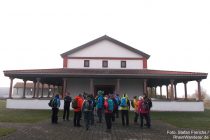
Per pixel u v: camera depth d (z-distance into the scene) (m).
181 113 23.22
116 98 15.80
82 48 30.53
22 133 10.77
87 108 12.26
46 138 9.75
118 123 15.45
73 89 29.11
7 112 21.36
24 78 28.28
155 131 12.09
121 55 30.48
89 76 25.69
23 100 25.89
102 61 30.34
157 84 34.62
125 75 25.50
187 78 25.91
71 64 30.09
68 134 10.79
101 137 10.23
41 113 21.17
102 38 30.72
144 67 30.17
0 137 9.65
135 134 11.09
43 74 25.73
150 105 13.79
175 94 31.14
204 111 25.75
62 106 25.56
